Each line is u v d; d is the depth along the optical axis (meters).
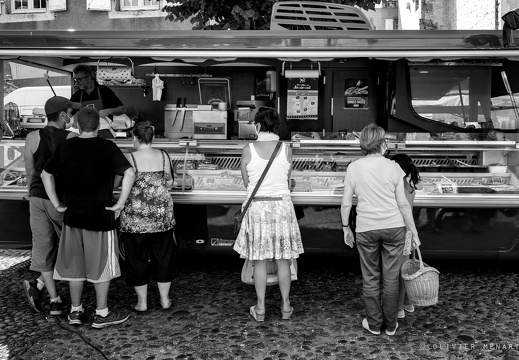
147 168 3.87
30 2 11.59
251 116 5.77
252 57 4.39
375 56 4.35
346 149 4.73
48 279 3.89
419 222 4.54
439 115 5.21
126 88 6.22
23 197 4.57
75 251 3.62
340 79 5.99
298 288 4.55
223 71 6.14
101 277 3.61
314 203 4.49
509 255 4.56
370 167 3.43
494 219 4.54
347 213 3.53
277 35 4.41
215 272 5.06
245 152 3.74
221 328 3.67
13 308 4.13
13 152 4.94
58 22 11.38
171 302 4.21
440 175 4.91
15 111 5.61
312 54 4.36
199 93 6.16
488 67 5.12
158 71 6.14
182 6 7.47
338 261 5.45
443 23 9.72
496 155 4.96
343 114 6.02
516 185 4.78
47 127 3.88
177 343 3.43
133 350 3.33
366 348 3.33
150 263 4.07
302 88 5.59
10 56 4.50
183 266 5.28
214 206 4.60
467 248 4.56
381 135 3.48
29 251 6.15
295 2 5.16
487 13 8.36
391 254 3.41
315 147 4.68
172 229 4.02
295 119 5.89
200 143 4.68
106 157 3.58
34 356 3.26
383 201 3.38
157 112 6.24
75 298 3.75
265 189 3.67
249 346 3.38
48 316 3.94
